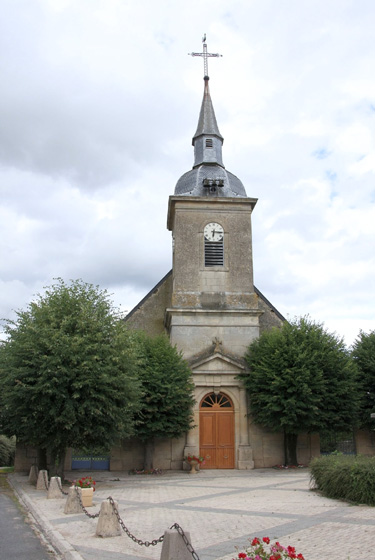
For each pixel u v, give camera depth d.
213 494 14.59
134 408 19.48
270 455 23.75
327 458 14.41
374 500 11.62
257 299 25.61
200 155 28.70
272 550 5.63
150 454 22.89
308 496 13.38
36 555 7.88
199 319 24.95
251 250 26.28
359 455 14.20
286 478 18.94
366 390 24.84
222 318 25.06
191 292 25.39
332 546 7.71
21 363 17.61
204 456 23.42
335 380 22.56
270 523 9.62
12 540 8.98
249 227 26.61
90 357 17.19
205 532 8.95
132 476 21.28
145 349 22.78
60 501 13.23
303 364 22.11
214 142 28.77
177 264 25.70
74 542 8.43
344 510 10.91
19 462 23.48
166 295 28.17
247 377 23.81
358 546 7.67
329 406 22.31
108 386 17.50
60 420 16.45
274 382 21.81
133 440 23.80
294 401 21.39
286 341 23.33
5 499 14.56
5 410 19.28
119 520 8.84
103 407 17.23
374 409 24.20
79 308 18.59
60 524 10.01
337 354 23.25
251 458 23.28
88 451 18.67
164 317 27.53
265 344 23.64
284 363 22.22
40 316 18.36
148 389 21.81
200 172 27.72
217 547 7.80
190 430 23.36
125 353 18.08
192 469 22.25
